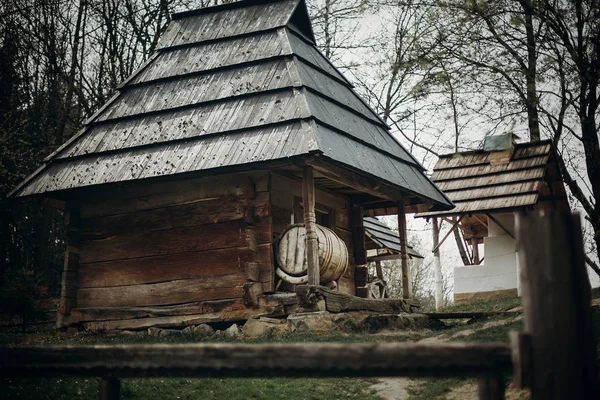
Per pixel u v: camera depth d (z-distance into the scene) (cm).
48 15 2786
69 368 633
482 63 2173
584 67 2041
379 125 1823
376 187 1636
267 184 1496
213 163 1437
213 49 1725
